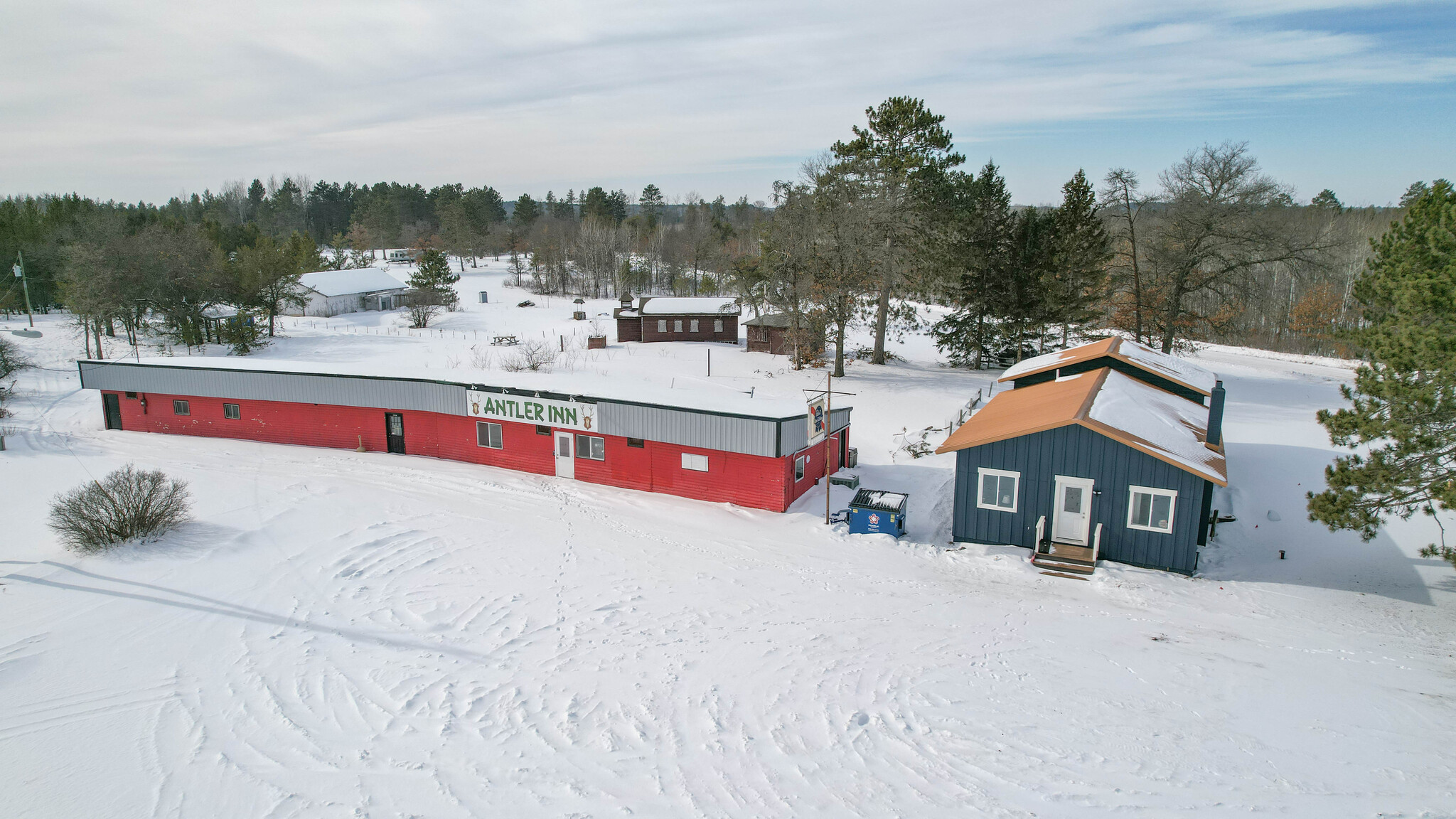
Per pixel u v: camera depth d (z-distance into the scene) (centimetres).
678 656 1398
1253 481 2367
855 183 4034
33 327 5762
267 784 1049
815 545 2006
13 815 995
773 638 1465
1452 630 1448
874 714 1175
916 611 1586
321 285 7394
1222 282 4012
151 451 2989
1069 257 4209
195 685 1325
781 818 938
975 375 4241
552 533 2098
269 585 1741
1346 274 6247
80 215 6706
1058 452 1856
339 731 1179
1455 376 1407
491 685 1308
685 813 958
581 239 10869
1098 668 1316
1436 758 1002
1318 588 1677
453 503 2348
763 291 4812
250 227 10669
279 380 3083
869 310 5022
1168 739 1076
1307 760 1009
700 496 2427
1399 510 2006
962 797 959
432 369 3269
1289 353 5625
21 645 1459
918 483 2530
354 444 3047
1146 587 1691
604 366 4494
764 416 2278
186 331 5200
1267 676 1268
